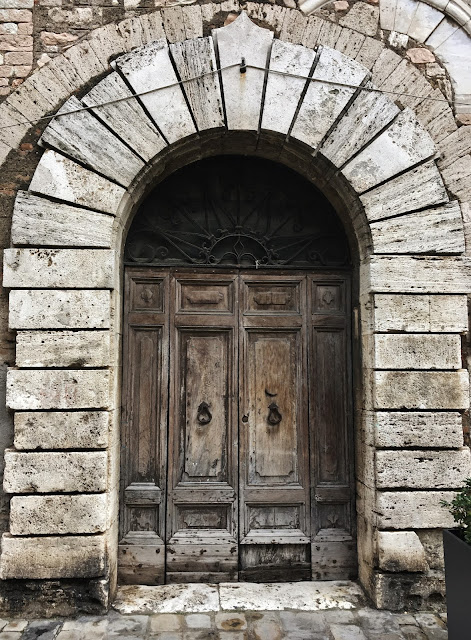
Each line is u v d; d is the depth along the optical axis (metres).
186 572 4.23
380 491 3.88
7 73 3.99
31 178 3.94
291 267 4.52
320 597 3.98
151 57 3.99
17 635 3.44
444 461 3.91
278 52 4.06
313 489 4.36
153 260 4.49
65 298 3.80
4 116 3.95
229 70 4.04
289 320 4.48
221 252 4.56
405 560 3.83
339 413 4.45
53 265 3.82
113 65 3.98
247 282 4.51
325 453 4.41
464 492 3.43
